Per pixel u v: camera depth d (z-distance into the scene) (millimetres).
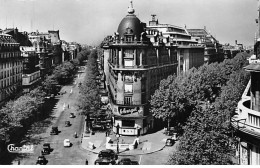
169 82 88812
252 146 27469
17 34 162625
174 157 36031
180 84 86250
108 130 84188
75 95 138625
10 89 106688
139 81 80750
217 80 117812
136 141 69938
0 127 61500
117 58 83438
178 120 79562
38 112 96062
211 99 98938
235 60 142875
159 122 91375
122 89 81125
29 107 81625
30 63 131375
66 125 89062
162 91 78938
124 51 80625
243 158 29938
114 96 86062
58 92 144125
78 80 188125
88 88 105188
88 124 85062
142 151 66125
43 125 89938
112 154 58562
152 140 74875
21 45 166375
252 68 27906
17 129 78375
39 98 100375
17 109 76312
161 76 100062
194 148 35156
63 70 173750
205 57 189750
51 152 66188
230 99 69938
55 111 108500
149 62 88188
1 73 97875
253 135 25531
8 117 65250
